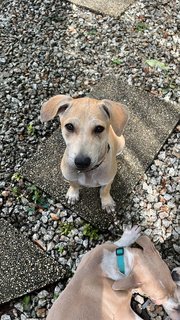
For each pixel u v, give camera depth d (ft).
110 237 2.02
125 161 2.21
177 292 1.71
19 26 2.81
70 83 2.52
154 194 2.13
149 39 2.72
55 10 2.88
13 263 1.95
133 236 1.80
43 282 1.90
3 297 1.87
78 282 1.70
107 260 1.73
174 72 2.57
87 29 2.77
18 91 2.49
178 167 2.21
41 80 2.54
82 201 2.10
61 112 1.82
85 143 1.70
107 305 1.67
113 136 1.91
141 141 2.28
